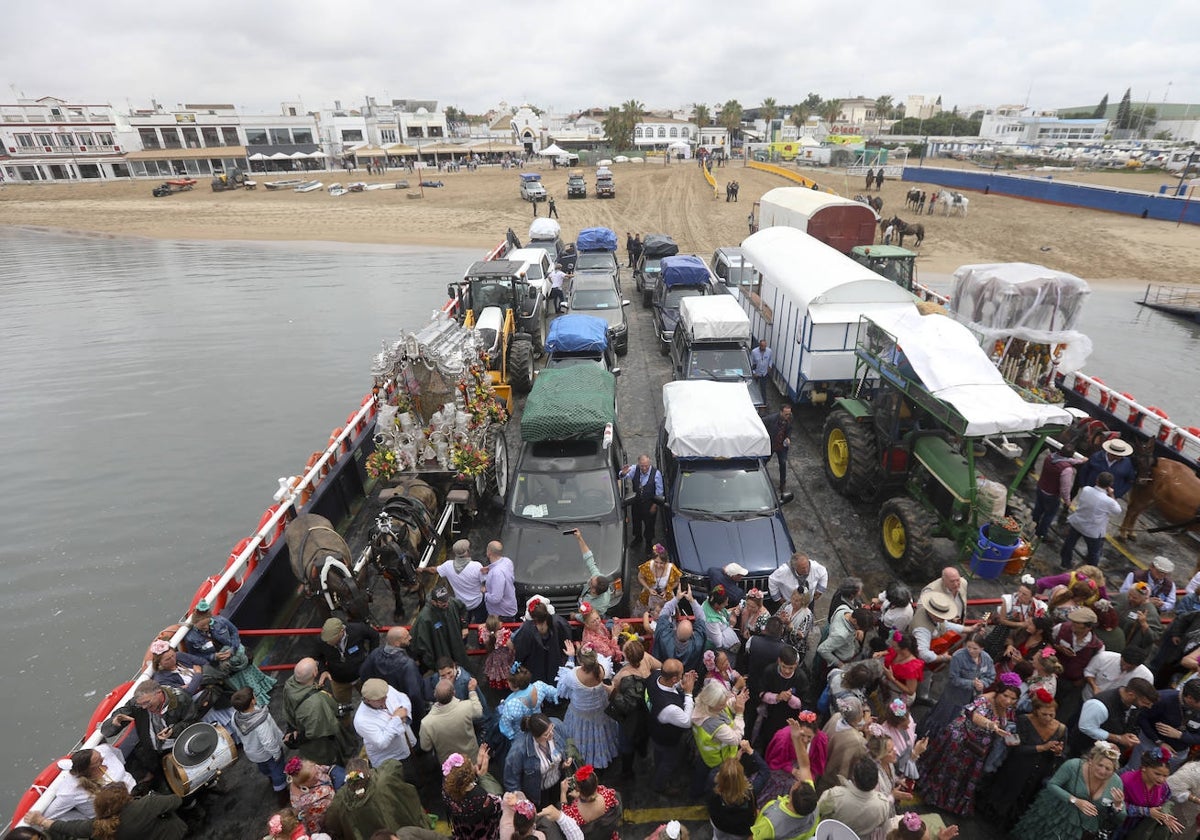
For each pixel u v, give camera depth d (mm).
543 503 9141
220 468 17047
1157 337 24422
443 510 9977
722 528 8945
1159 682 6547
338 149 101125
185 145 94688
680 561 8617
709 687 5277
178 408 20500
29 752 9461
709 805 4867
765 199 23562
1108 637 6230
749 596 6781
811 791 4406
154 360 24500
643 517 9742
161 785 5980
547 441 9969
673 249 24141
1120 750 5512
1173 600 7152
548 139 124312
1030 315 11773
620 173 72625
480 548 10180
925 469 9688
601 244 25438
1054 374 12070
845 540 10164
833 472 11617
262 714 5840
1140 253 35406
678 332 15102
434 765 6426
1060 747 5207
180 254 45750
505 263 17891
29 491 16016
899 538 9227
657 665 5816
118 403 20938
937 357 8922
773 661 5824
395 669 6105
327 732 5812
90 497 15789
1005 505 8453
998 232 39938
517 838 4250
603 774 6387
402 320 28609
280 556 8922
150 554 13797
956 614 6512
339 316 29422
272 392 21578
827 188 54750
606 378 11086
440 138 117000
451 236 47281
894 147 115312
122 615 12141
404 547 8047
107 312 31031
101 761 5234
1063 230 40250
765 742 6035
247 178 84188
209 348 25625
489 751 6230
